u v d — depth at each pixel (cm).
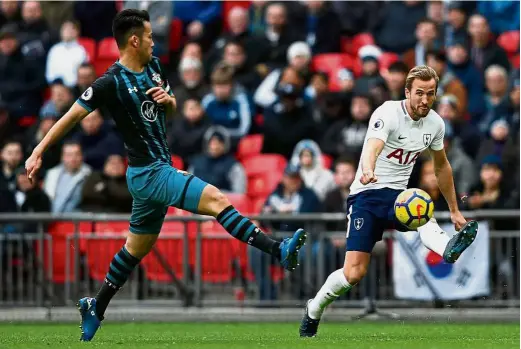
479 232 4116
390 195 2616
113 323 4059
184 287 4259
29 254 4231
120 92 2497
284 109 5125
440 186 2753
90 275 4259
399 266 4138
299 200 4488
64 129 2486
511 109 5222
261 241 2423
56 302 4247
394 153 2608
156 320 4200
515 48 5784
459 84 5322
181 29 5850
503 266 4125
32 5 5738
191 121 5094
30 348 2358
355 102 4981
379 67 5303
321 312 2739
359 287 4159
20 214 4244
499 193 4591
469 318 4075
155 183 2505
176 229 4272
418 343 2473
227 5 5928
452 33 5566
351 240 2630
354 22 5731
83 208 4697
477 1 5788
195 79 5388
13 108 5559
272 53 5519
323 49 5631
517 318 4053
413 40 5625
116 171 4719
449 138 4859
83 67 5353
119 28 2522
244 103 5262
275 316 4169
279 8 5591
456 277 4128
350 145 4978
